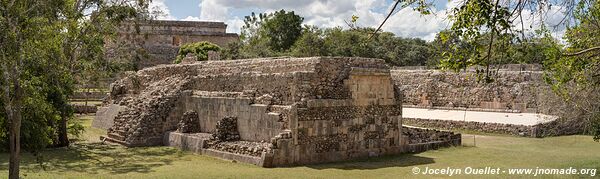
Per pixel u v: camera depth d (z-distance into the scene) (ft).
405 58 246.68
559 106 97.96
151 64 220.84
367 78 70.33
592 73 45.24
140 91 107.34
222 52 217.36
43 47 47.24
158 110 82.64
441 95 140.05
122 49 88.99
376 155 70.33
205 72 88.17
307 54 204.64
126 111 88.99
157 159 66.18
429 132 84.23
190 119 79.87
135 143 78.95
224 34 254.47
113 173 55.16
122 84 115.34
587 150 79.51
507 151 76.69
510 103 122.42
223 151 66.90
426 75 146.30
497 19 31.53
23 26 43.01
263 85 69.97
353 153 67.77
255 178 51.55
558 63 41.68
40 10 46.73
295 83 63.87
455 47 34.42
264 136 66.13
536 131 98.07
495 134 104.12
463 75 135.64
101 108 114.42
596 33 43.70
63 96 76.64
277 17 262.88
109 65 81.92
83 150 75.00
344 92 67.56
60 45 58.49
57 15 59.88
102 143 83.76
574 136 98.32
